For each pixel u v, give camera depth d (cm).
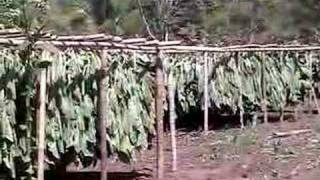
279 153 751
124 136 597
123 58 605
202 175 673
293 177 642
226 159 742
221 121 1033
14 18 625
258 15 1452
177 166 729
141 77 618
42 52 527
